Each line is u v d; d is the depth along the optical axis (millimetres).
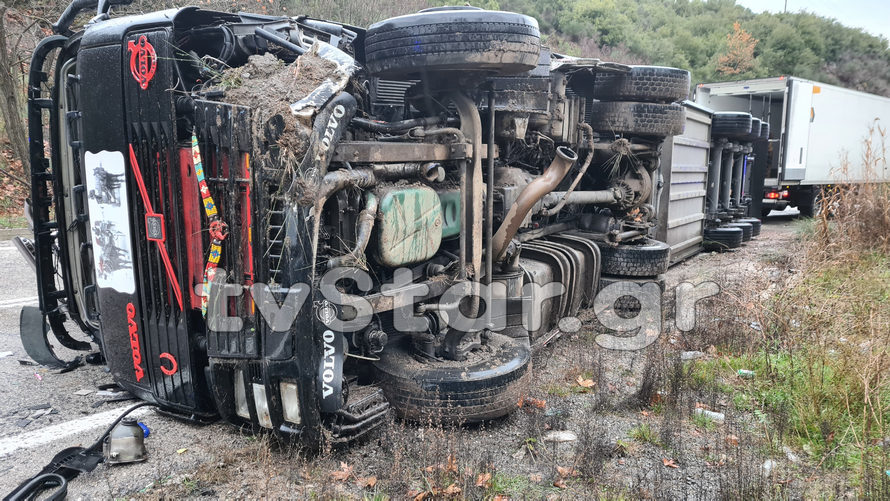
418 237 3654
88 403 4090
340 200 3230
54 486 3068
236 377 3426
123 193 3523
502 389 3756
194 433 3646
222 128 3086
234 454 3379
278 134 2973
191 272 3385
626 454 3572
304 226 3018
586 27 36219
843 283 6547
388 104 4730
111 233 3654
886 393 4004
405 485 3109
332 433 3252
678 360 4660
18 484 3117
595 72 6312
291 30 3822
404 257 3559
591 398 4375
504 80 4562
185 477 3158
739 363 4875
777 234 13906
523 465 3426
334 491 3006
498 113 4680
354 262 3229
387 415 3570
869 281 6836
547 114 5027
